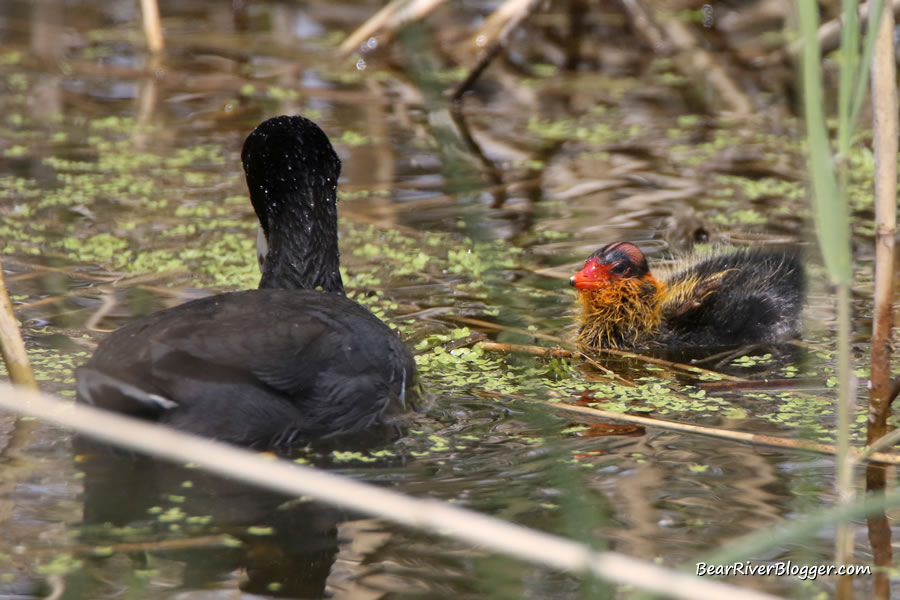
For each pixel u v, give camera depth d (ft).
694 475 26.30
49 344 34.06
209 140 58.59
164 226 46.68
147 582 21.27
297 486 18.47
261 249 36.63
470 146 58.39
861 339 36.88
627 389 32.89
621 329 38.09
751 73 71.61
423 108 64.13
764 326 38.32
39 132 59.16
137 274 41.39
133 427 18.85
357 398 27.91
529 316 39.83
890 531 23.85
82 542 22.63
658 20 78.07
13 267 41.55
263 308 28.12
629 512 24.30
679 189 52.03
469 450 27.61
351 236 46.37
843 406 21.94
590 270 38.06
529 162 55.88
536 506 24.44
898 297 39.06
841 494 22.17
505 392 32.19
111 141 58.03
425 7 64.49
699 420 30.17
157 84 68.13
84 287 39.78
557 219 48.21
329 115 62.69
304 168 34.78
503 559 22.31
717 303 38.68
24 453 26.45
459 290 41.29
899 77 61.36
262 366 26.30
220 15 82.69
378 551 22.66
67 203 48.98
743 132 61.21
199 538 22.98
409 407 30.07
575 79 70.79
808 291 40.57
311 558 22.31
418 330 37.29
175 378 25.21
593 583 21.33
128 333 26.48
